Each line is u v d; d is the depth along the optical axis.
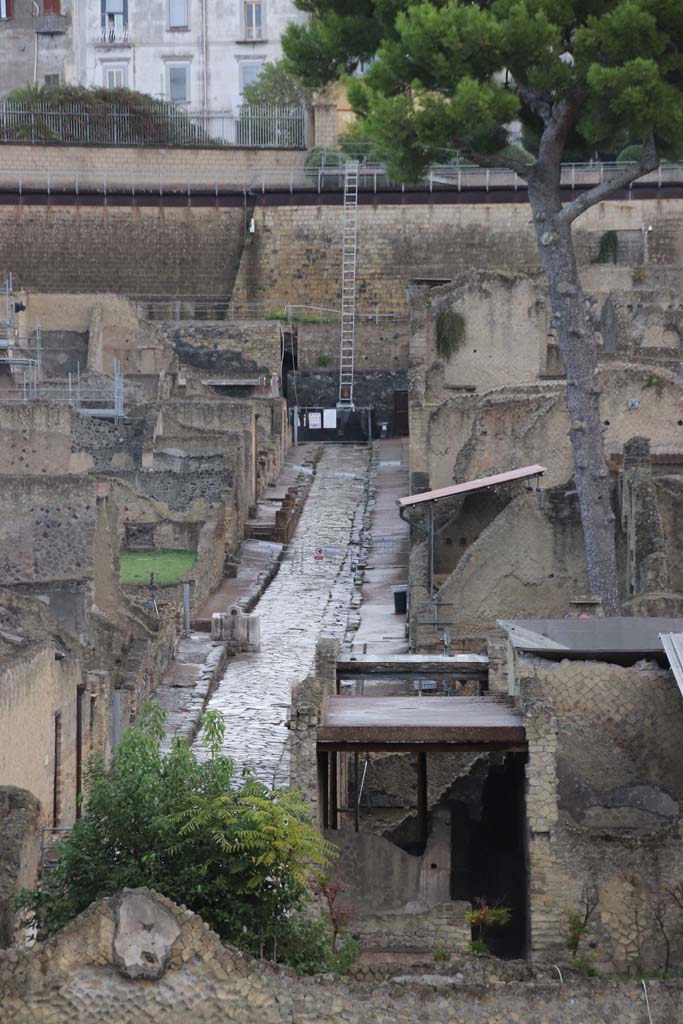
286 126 141.25
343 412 121.62
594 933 30.91
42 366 114.56
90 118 141.12
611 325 91.25
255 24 152.88
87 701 43.44
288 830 27.66
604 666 34.09
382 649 63.47
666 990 24.03
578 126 57.41
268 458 103.31
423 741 32.34
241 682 61.84
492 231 136.38
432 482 72.25
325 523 93.94
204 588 74.31
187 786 28.48
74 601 57.41
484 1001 23.98
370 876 32.84
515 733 32.19
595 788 33.66
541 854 31.25
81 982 23.97
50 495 60.19
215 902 27.19
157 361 117.12
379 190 137.00
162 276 137.88
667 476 55.62
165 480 85.25
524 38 56.03
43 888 27.77
